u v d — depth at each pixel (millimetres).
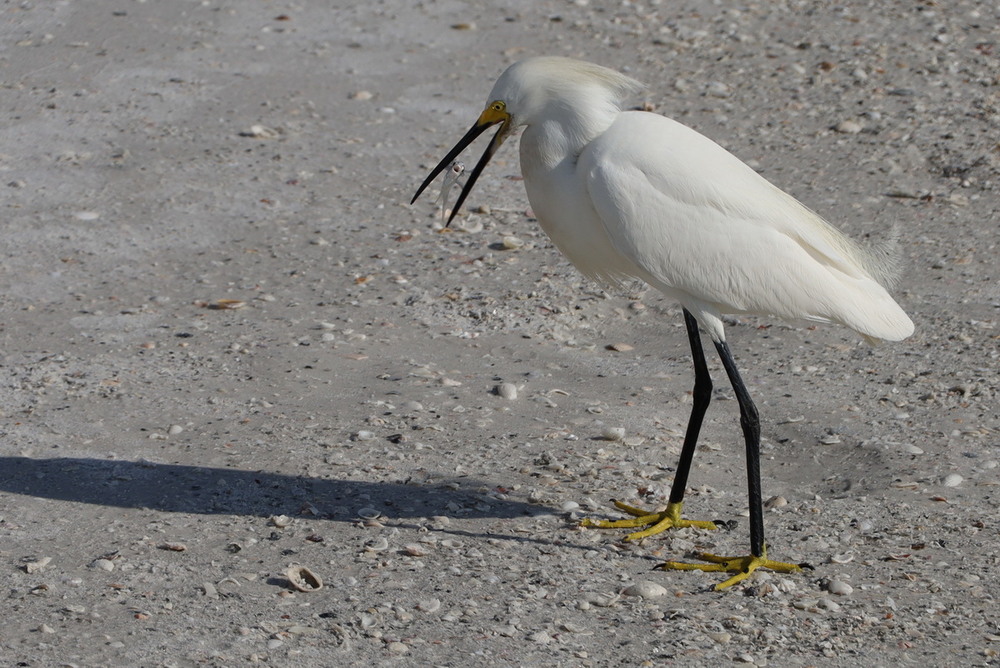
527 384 12125
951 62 20078
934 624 7973
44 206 16078
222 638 7664
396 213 16234
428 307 13812
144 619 7887
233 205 16312
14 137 17859
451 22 21969
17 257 14836
